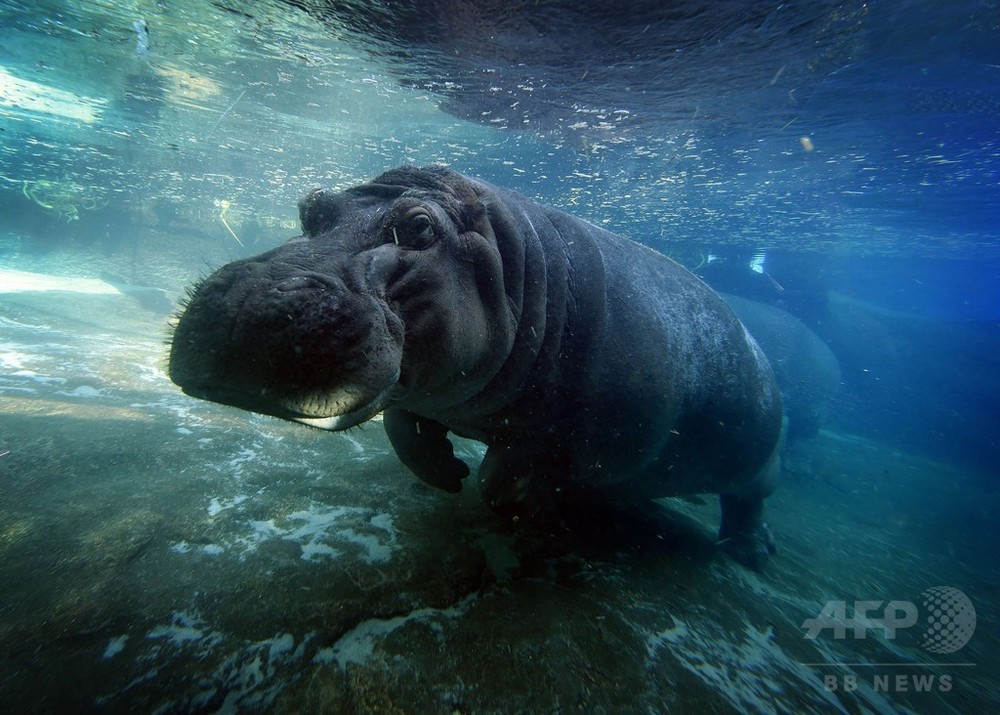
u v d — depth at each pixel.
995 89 8.88
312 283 2.44
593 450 4.38
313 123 15.02
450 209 3.46
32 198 16.67
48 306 10.02
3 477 3.55
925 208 17.12
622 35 7.61
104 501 3.51
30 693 2.17
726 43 7.76
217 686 2.36
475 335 3.41
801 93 9.41
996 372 23.69
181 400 6.05
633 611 3.70
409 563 3.54
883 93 9.26
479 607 3.29
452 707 2.53
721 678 3.27
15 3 10.48
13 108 19.41
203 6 8.80
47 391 5.47
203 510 3.66
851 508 11.19
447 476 4.41
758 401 5.55
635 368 4.36
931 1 6.46
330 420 2.51
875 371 20.62
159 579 2.91
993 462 20.11
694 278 5.76
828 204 16.38
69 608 2.59
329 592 3.07
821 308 19.69
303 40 9.34
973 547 10.12
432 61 9.25
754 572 5.54
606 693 2.85
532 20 7.33
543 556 4.12
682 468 5.41
